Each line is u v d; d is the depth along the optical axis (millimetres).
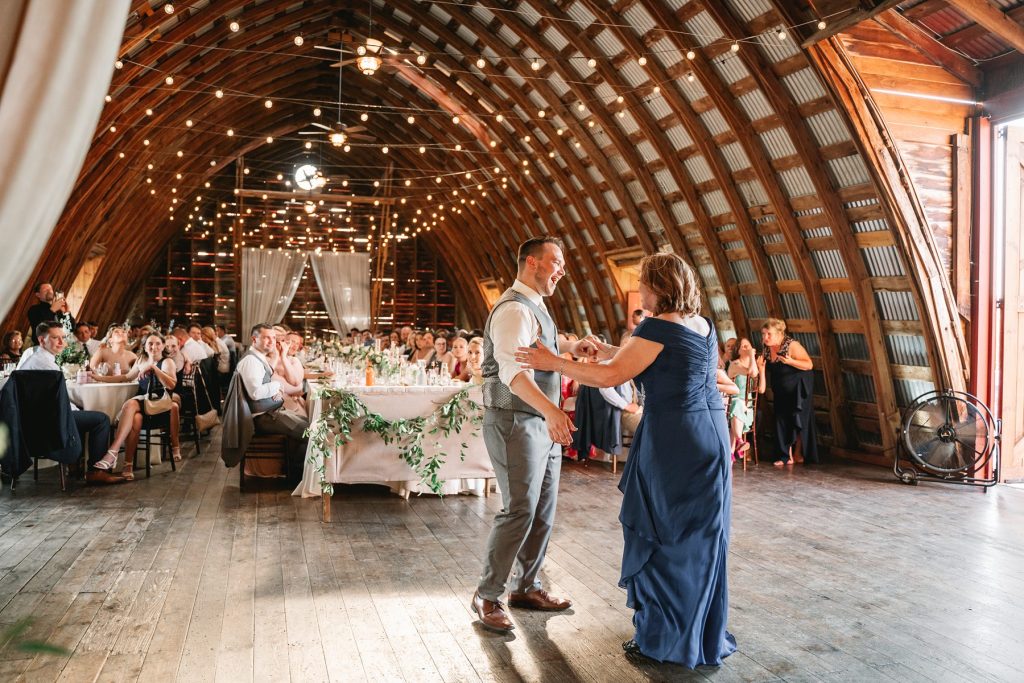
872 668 2867
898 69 6895
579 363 2801
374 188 22172
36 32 1015
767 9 6891
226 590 3627
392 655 2914
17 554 4176
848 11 6113
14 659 2799
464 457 5496
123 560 4086
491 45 10797
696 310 2928
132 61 9039
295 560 4137
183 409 8047
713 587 2834
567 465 7453
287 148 21500
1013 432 7047
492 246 18438
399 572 3949
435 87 13812
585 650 3002
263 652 2916
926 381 7402
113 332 7293
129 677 2674
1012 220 7098
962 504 5906
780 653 3002
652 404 2869
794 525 5160
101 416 6195
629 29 8570
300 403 7312
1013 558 4391
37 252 1110
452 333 10445
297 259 20406
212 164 16922
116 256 15867
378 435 5281
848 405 8492
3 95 1010
